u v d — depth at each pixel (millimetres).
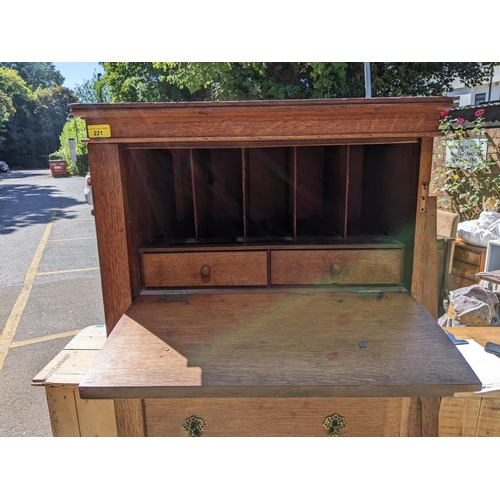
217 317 1008
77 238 5672
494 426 1169
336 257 1149
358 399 1045
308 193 1543
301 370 785
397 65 5723
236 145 1017
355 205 1517
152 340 904
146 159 1225
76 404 1261
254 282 1168
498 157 3527
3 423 1883
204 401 1043
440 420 1174
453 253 2922
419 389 742
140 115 961
